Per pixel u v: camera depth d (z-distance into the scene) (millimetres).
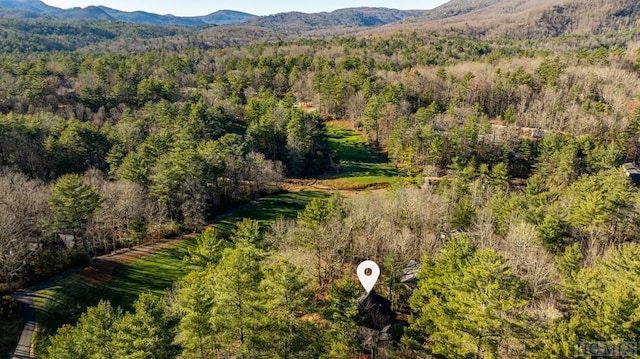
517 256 46969
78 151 86250
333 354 33125
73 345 32125
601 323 29344
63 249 63500
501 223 62500
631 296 29859
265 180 94188
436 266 42188
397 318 45312
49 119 96438
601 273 41750
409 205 61656
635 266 40781
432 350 32719
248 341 31969
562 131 115562
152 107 113188
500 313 31031
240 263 32500
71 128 87062
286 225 64250
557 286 43062
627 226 64875
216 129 106938
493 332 29672
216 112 113062
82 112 113938
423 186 84750
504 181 92125
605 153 94062
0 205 57750
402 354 36062
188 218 72500
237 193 91500
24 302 50156
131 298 54281
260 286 33188
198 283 32750
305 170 108688
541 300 43062
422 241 56656
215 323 31016
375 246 52969
